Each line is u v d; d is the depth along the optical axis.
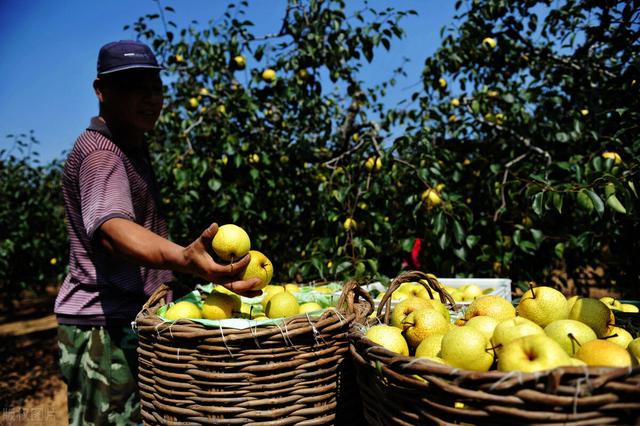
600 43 3.14
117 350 1.83
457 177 3.29
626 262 2.74
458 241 2.79
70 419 1.88
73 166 1.72
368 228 3.14
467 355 1.18
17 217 6.80
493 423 0.91
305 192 4.26
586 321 1.40
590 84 3.40
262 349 1.24
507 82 4.11
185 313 1.49
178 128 4.45
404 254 3.25
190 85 4.54
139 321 1.37
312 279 3.43
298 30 3.90
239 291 1.34
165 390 1.29
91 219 1.44
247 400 1.24
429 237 2.98
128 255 1.35
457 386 0.93
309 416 1.28
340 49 3.78
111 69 1.72
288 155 4.06
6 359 5.99
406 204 3.00
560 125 3.22
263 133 4.02
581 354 1.16
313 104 4.00
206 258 1.28
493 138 3.88
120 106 1.79
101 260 1.81
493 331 1.37
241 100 3.94
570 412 0.86
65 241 6.75
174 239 4.12
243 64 4.10
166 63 4.58
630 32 2.76
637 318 1.56
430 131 3.77
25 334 7.21
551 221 3.01
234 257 1.36
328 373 1.33
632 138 2.56
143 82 1.79
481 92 3.64
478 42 3.91
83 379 1.85
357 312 1.53
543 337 1.08
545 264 3.28
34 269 6.90
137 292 1.86
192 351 1.25
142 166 1.95
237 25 4.15
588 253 3.14
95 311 1.82
